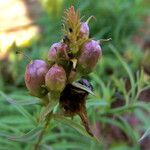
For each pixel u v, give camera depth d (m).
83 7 0.53
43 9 0.60
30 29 0.58
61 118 0.19
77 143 0.30
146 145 0.40
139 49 0.53
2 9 0.66
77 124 0.19
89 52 0.17
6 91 0.44
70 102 0.18
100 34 0.52
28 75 0.18
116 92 0.32
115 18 0.55
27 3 0.67
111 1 0.56
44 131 0.21
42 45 0.51
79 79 0.18
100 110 0.29
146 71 0.49
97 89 0.32
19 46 0.51
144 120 0.35
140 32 0.58
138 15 0.58
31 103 0.19
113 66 0.45
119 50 0.53
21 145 0.29
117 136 0.40
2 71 0.49
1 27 0.59
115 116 0.32
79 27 0.17
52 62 0.18
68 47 0.18
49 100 0.18
